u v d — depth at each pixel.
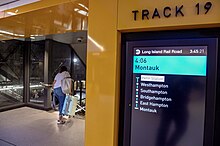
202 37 1.27
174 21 1.28
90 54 1.63
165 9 1.31
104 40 1.56
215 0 1.16
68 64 7.12
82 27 2.73
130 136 1.51
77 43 6.74
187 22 1.24
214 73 1.22
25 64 6.39
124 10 1.47
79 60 7.40
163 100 1.38
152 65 1.42
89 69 1.63
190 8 1.23
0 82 5.75
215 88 1.22
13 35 3.63
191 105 1.29
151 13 1.36
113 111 1.51
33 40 6.23
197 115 1.27
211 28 1.24
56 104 5.91
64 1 1.81
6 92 5.93
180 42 1.33
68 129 4.29
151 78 1.43
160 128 1.40
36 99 6.36
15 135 3.85
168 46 1.37
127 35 1.53
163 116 1.38
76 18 2.28
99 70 1.58
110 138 1.53
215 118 1.22
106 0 1.55
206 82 1.25
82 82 5.77
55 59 6.35
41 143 3.49
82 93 5.83
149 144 1.44
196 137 1.27
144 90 1.46
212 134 1.23
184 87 1.31
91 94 1.62
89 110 1.63
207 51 1.25
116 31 1.50
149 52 1.43
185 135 1.31
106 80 1.55
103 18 1.56
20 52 6.29
